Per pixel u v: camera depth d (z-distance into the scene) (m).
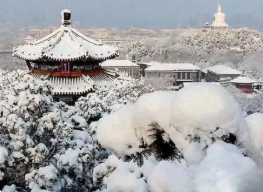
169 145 4.57
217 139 3.81
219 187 3.32
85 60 33.94
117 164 6.34
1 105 15.40
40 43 36.00
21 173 14.77
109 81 34.94
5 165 13.83
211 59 148.62
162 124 4.32
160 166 3.94
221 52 157.25
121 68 105.25
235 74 105.94
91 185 16.59
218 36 166.12
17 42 156.00
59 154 16.30
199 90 3.81
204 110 3.73
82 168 15.97
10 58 126.94
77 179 16.20
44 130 16.53
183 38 168.25
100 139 5.00
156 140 4.61
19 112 16.03
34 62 35.06
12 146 14.73
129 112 4.89
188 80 109.88
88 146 16.88
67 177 15.96
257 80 99.75
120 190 5.03
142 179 4.85
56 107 18.58
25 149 14.75
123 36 192.12
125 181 4.98
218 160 3.45
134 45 150.25
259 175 3.40
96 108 22.47
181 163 4.45
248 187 3.33
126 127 4.86
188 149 3.96
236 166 3.40
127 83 32.44
